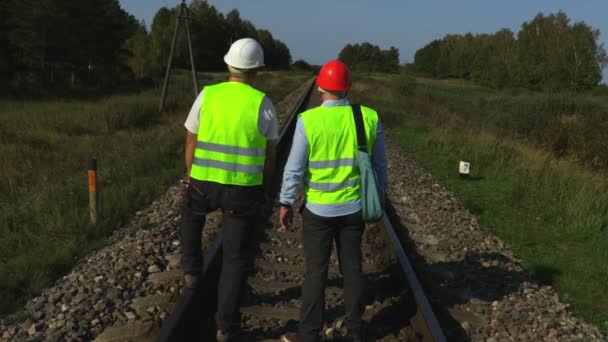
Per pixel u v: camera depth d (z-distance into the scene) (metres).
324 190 3.34
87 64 39.72
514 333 4.17
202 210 3.45
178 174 9.37
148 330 3.77
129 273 4.71
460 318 4.35
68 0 35.00
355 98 29.12
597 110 19.16
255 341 3.79
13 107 18.27
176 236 5.87
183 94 25.47
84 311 4.05
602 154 12.45
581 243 6.93
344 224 3.45
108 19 42.31
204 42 88.38
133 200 7.40
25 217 6.52
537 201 8.41
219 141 3.29
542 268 5.82
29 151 10.26
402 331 3.99
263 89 32.34
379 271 5.19
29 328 3.85
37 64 34.38
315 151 3.30
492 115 20.30
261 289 4.62
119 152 10.70
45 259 5.11
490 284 5.13
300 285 4.74
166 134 13.37
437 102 28.94
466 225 7.10
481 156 12.22
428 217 7.45
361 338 3.70
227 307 3.44
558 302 4.86
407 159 11.99
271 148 3.43
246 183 3.33
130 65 56.19
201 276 3.79
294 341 3.61
